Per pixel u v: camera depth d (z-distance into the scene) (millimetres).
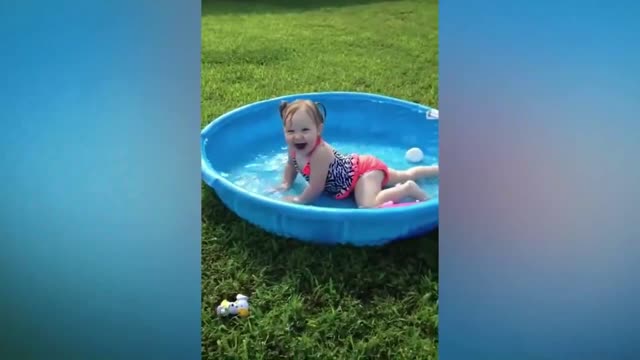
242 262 1705
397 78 2092
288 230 1692
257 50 2084
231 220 1785
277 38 2092
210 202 1828
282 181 1888
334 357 1544
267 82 2072
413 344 1582
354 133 2062
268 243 1720
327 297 1624
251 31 2082
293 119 1789
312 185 1801
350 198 1820
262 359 1549
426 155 1990
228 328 1616
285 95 2070
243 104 2045
